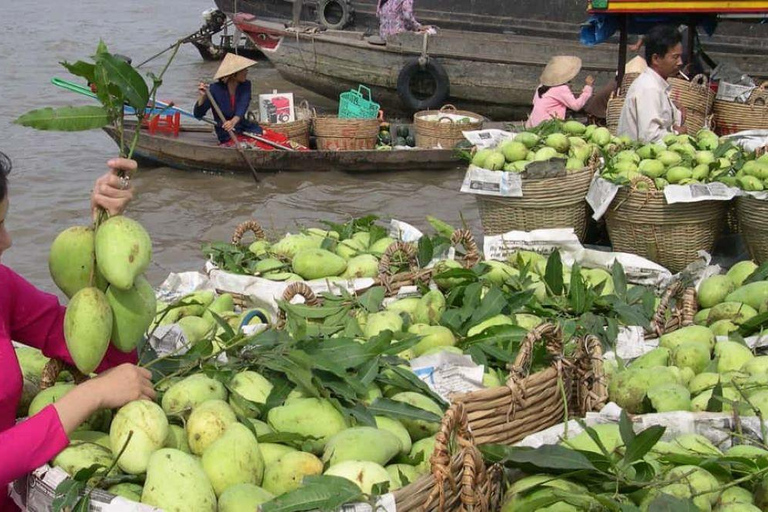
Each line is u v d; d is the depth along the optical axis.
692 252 5.45
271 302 4.02
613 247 5.74
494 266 4.10
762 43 13.34
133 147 2.29
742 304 3.69
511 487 2.40
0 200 2.16
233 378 2.72
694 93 8.04
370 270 4.26
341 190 9.88
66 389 2.46
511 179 5.62
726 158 5.71
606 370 3.15
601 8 8.39
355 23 15.56
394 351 2.88
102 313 2.20
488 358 3.23
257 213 9.02
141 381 2.36
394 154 10.40
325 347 2.83
